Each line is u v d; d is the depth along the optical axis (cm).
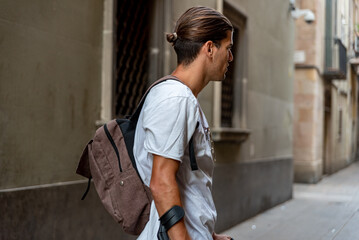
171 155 122
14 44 289
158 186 121
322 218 366
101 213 379
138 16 434
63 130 334
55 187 325
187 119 125
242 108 639
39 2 309
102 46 374
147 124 125
